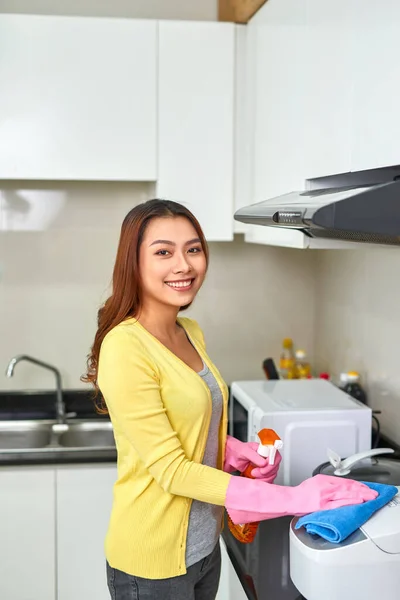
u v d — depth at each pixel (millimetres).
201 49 2588
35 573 2521
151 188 2857
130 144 2582
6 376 2807
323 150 1845
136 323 1532
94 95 2547
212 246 3084
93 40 2527
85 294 3027
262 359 3148
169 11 2953
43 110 2529
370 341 2459
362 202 1220
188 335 1695
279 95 2236
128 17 2936
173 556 1555
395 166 1506
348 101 1674
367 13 1553
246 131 2658
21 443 2895
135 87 2564
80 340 3045
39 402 3010
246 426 2230
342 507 1427
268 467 1617
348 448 2096
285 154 2176
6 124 2520
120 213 3014
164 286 1509
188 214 1542
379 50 1493
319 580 1377
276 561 1708
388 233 1237
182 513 1547
